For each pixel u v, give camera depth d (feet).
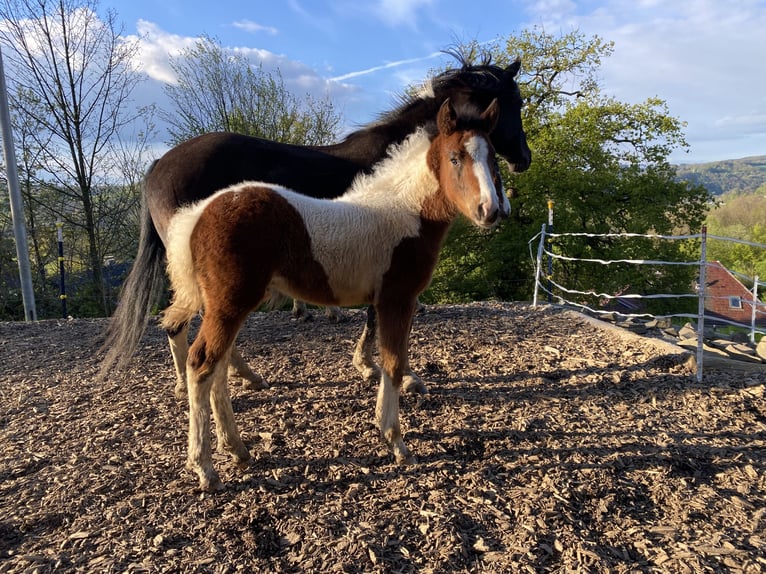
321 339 19.63
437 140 10.61
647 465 10.57
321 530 8.49
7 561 7.82
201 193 13.52
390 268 10.39
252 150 13.87
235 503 9.32
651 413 13.01
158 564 7.76
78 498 9.44
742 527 8.72
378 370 15.24
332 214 10.03
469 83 15.62
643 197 54.60
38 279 47.73
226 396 10.13
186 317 10.41
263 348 18.57
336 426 12.27
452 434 11.86
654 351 17.22
